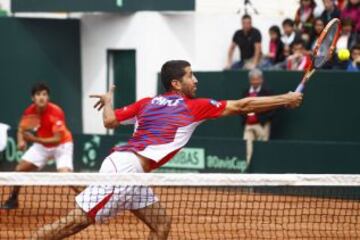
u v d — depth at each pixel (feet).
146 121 68.74
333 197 130.93
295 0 189.88
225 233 101.60
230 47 169.48
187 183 70.13
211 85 157.99
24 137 123.85
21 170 125.18
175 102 68.59
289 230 103.76
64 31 182.80
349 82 142.82
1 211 120.26
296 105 67.87
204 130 159.53
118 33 176.45
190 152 152.97
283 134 149.28
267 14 189.06
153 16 170.71
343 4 161.89
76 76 184.14
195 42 173.99
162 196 129.39
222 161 149.18
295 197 131.75
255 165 145.69
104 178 67.67
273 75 149.38
